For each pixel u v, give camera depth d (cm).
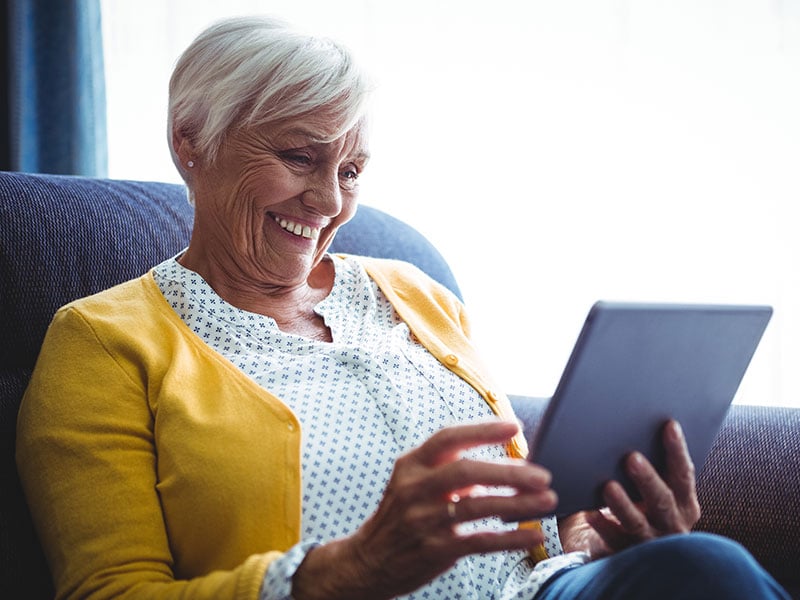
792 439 123
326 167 116
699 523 122
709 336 94
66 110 209
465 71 201
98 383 105
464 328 137
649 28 191
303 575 85
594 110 195
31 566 106
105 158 213
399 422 110
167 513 100
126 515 97
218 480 99
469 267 204
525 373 203
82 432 101
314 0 207
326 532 102
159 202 136
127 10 215
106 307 112
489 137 200
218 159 115
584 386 86
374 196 206
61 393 104
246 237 116
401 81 204
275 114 111
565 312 199
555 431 87
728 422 128
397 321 129
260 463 100
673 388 94
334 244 146
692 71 189
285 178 114
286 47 112
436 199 204
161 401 104
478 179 202
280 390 110
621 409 91
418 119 204
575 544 113
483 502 79
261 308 122
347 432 108
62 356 107
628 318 85
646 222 194
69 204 125
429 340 125
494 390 123
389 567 81
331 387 111
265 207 115
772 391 187
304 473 103
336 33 206
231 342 114
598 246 197
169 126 120
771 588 81
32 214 120
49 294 118
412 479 80
